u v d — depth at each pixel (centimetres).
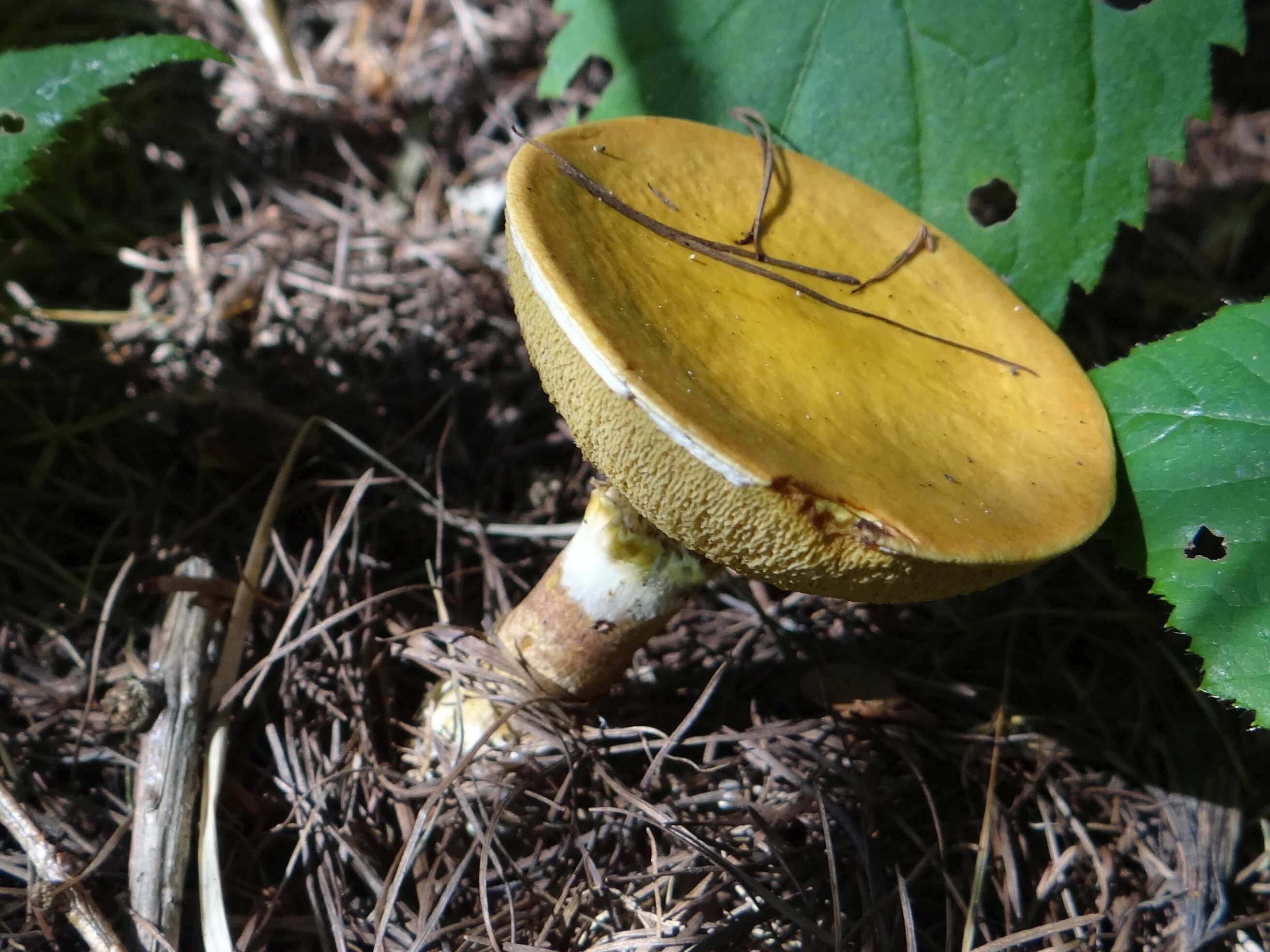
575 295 11
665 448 11
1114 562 20
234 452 20
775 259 14
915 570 12
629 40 19
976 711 18
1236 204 25
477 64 26
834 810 16
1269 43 27
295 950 15
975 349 15
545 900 15
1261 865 17
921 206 18
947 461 13
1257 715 14
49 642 17
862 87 18
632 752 17
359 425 21
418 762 17
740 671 18
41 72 15
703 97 19
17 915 14
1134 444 15
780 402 12
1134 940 16
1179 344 16
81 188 23
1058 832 17
